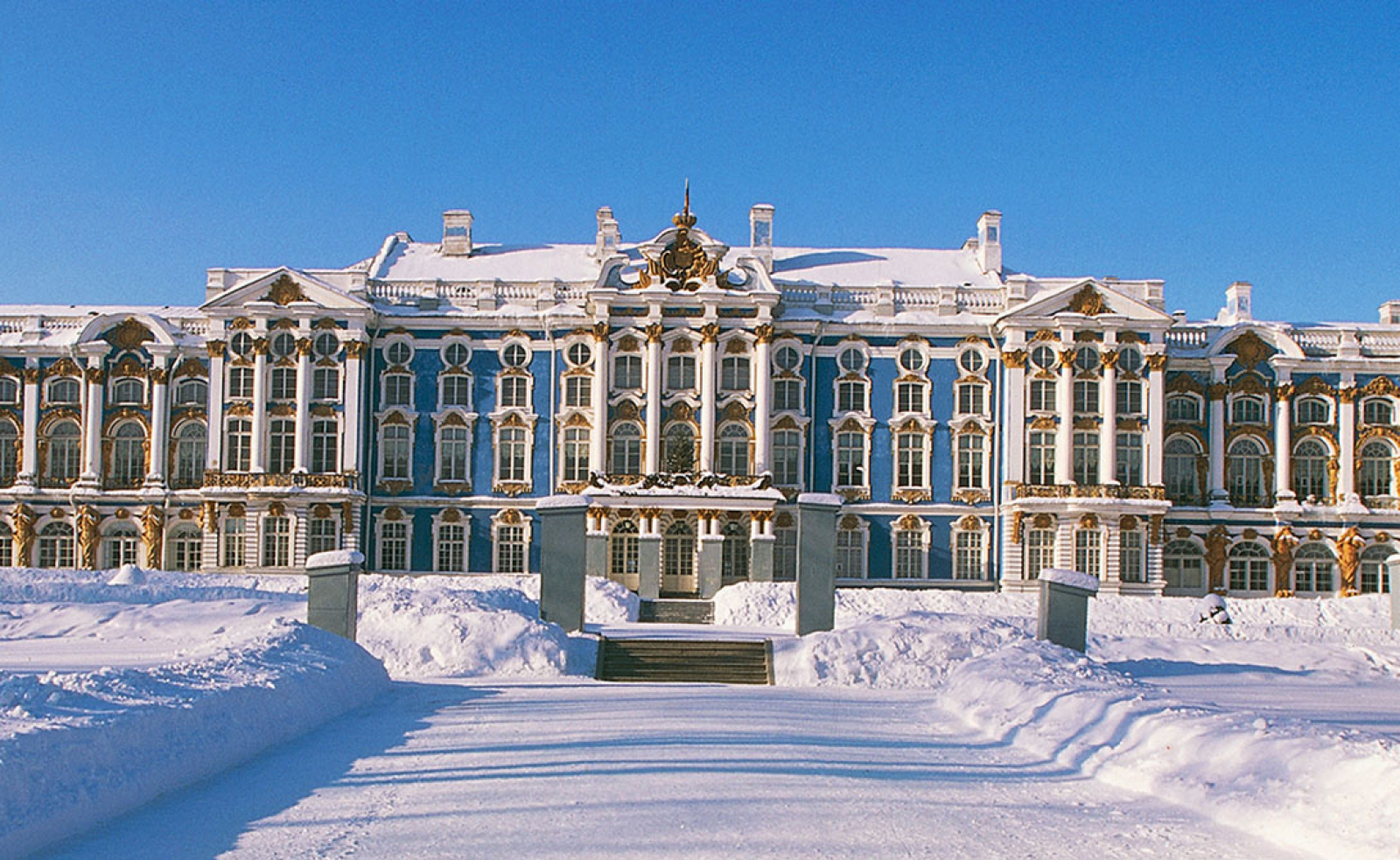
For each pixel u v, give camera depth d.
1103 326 70.19
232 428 70.38
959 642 36.72
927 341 72.06
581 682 33.22
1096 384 70.56
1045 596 36.22
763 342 70.69
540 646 36.00
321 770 18.56
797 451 71.31
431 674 34.69
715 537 65.50
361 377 70.69
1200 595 71.81
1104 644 39.59
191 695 19.84
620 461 71.00
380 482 71.50
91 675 19.33
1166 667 36.19
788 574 70.75
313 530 69.62
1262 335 72.81
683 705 27.25
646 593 64.81
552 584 40.12
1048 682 26.14
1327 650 39.53
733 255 78.62
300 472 69.38
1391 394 72.50
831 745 21.64
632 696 29.03
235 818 15.45
